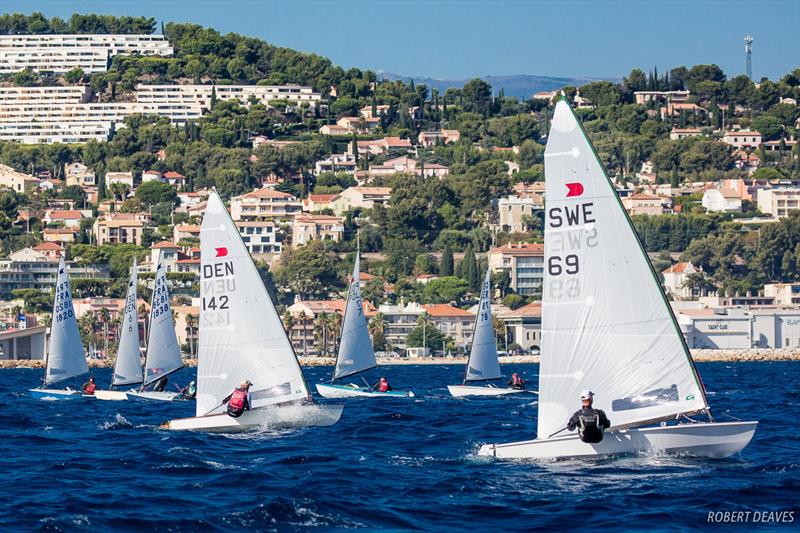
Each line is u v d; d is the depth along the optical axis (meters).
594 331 111.44
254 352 150.25
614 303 110.88
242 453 134.00
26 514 97.56
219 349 150.75
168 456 130.50
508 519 95.38
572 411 112.94
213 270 150.25
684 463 114.50
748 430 113.69
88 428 171.38
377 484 110.38
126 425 175.62
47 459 133.00
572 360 112.44
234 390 148.38
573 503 99.38
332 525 93.88
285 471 119.69
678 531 90.75
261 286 149.38
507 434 160.50
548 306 112.62
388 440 150.38
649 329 110.62
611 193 110.19
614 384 111.50
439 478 113.00
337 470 119.69
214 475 117.81
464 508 99.06
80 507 100.62
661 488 104.19
